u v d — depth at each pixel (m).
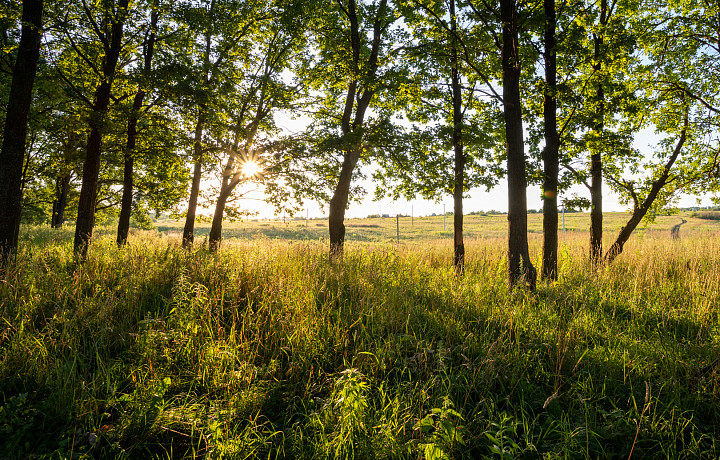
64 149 13.97
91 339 4.49
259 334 4.86
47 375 3.60
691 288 7.32
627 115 9.92
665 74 11.06
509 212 8.12
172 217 18.41
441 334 5.02
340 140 10.84
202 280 6.64
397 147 11.06
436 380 3.83
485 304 6.24
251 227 48.41
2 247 7.74
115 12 9.99
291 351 4.43
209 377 3.86
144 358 4.07
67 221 32.84
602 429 3.21
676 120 11.31
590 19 9.53
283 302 5.51
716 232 24.77
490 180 10.99
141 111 10.94
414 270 8.81
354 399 3.02
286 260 8.92
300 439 2.98
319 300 6.04
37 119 12.23
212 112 11.54
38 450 2.82
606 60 9.52
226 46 13.53
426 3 10.21
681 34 10.52
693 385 3.87
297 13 11.67
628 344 4.89
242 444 2.83
